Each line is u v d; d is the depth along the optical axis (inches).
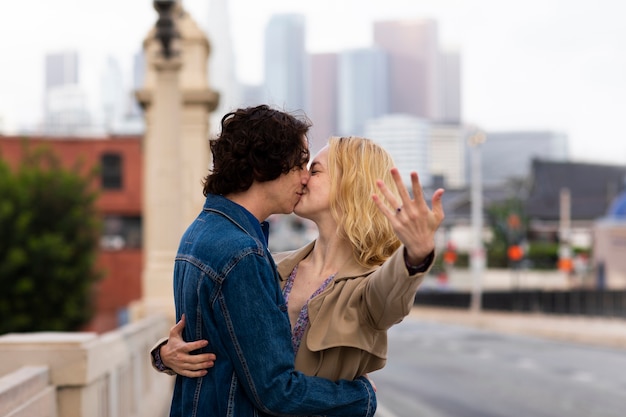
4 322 918.4
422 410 437.1
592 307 1959.9
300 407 100.6
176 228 473.1
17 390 153.9
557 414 427.8
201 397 102.5
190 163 538.6
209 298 101.2
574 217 4158.5
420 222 97.3
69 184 994.1
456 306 2098.9
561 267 2733.8
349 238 112.4
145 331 330.6
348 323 106.7
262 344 99.0
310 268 118.0
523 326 1262.3
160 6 459.5
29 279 922.7
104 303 1635.1
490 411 436.1
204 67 556.4
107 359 218.7
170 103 466.6
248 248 101.2
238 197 107.4
